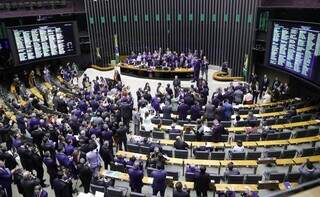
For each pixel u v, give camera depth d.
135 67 25.14
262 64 22.58
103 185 10.30
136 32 28.05
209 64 27.02
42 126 13.02
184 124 14.92
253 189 9.85
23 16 21.19
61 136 11.47
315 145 14.02
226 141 13.29
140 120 14.98
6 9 20.22
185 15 26.75
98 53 27.78
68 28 23.48
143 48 28.48
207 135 13.39
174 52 25.75
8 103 17.52
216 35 25.77
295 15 18.42
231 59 25.14
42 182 11.35
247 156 11.76
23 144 11.54
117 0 27.08
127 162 11.36
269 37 19.20
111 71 27.31
